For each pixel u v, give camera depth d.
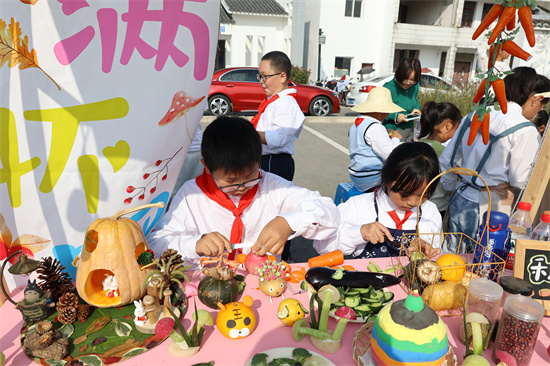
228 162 1.29
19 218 1.12
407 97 3.77
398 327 0.85
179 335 0.99
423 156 1.52
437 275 1.14
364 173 2.80
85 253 1.06
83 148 1.13
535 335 0.91
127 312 1.10
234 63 17.33
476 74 1.09
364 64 16.22
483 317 1.00
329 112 9.90
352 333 1.06
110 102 1.12
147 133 1.19
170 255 1.14
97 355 0.93
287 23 17.53
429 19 17.92
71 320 1.03
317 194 1.72
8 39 0.98
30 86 1.03
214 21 1.19
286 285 1.29
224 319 1.01
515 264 1.17
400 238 1.66
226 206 1.55
